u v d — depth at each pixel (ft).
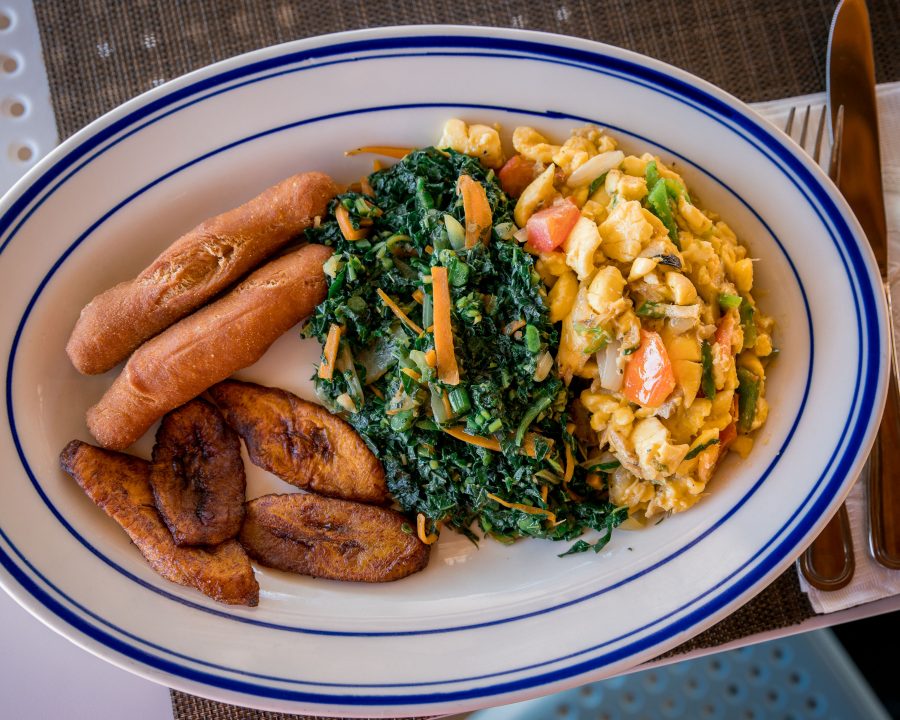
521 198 1.15
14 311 1.16
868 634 1.25
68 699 1.24
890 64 1.30
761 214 1.18
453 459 1.16
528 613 1.19
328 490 1.20
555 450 1.15
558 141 1.19
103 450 1.18
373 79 1.14
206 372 1.14
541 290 1.12
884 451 1.21
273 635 1.18
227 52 1.28
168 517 1.17
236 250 1.15
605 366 1.12
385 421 1.16
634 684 1.25
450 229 1.13
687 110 1.15
